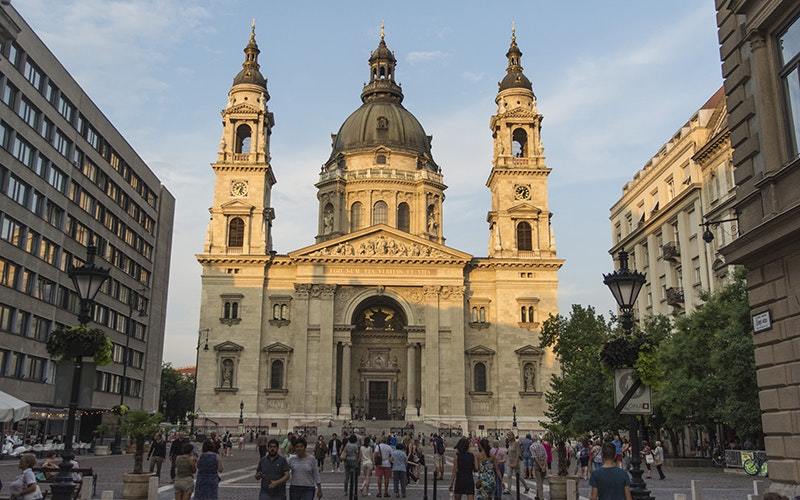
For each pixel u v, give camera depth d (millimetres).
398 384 100250
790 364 20219
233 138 101188
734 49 23500
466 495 22172
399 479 33562
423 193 109750
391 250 96812
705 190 63438
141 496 28141
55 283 72562
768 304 21469
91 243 24703
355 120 116875
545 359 95375
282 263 96938
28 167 66375
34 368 68250
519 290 97812
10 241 63469
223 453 68062
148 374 100375
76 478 26938
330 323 94188
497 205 103062
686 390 47719
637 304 80000
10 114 62562
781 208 20672
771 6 20844
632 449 22609
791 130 20719
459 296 96375
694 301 65500
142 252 99375
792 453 19969
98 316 83375
